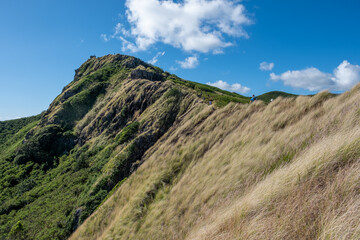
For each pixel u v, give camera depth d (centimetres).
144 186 1291
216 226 509
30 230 3947
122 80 10369
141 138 4806
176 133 1820
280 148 779
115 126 6938
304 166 475
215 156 1149
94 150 6456
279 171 566
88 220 1591
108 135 6881
